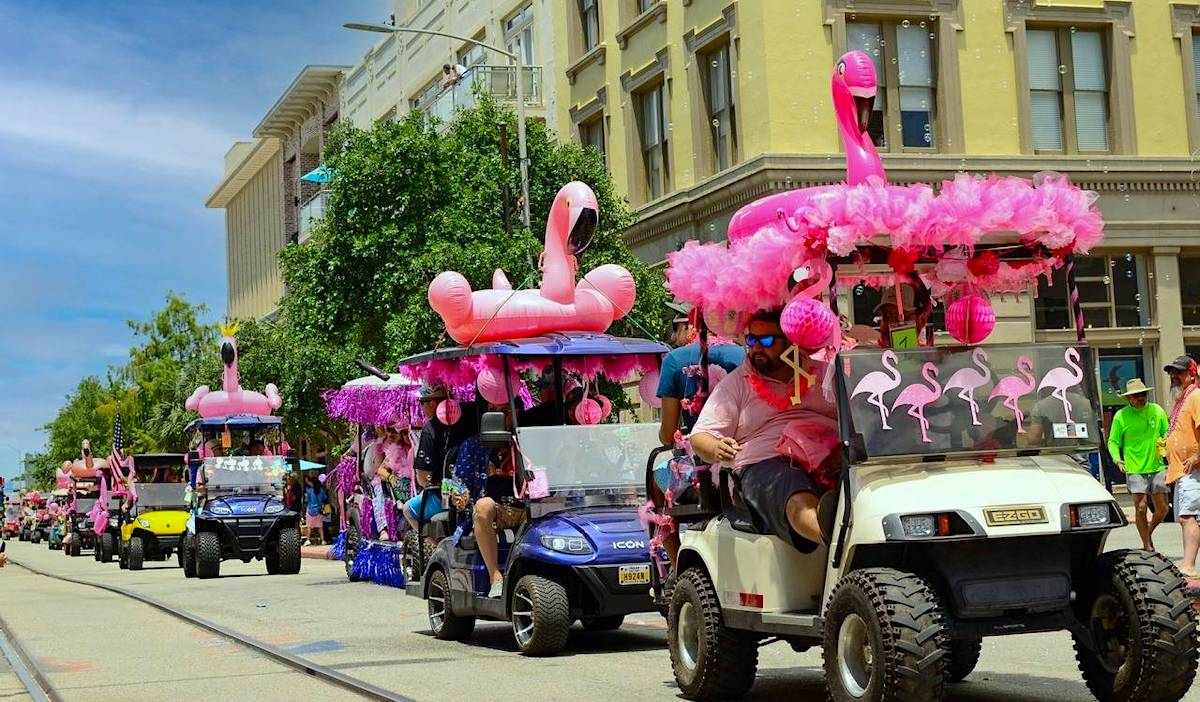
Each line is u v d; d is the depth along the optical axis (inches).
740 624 293.6
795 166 933.8
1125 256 997.8
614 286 496.4
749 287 281.6
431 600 471.2
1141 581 252.8
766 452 287.4
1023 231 272.4
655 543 336.8
